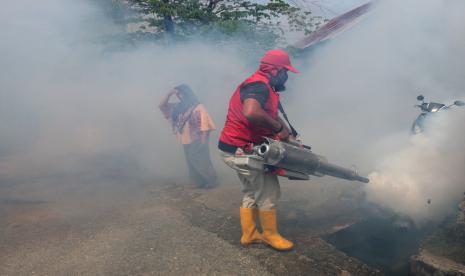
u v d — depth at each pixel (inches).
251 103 103.9
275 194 117.8
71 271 112.7
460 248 110.0
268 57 109.1
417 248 124.8
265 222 119.2
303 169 110.3
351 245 130.0
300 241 125.6
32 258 121.3
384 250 127.3
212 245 124.7
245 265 112.3
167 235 133.3
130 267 113.3
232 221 142.5
